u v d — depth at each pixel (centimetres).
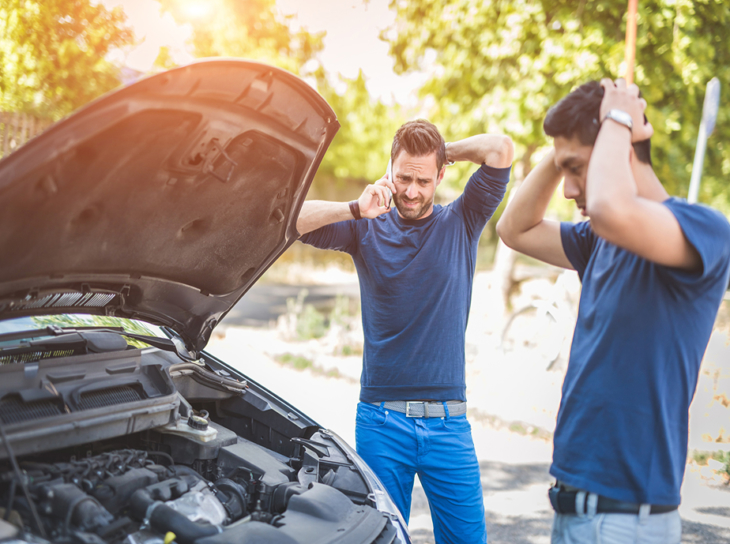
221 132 202
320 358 797
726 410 613
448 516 276
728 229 156
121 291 249
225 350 812
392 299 270
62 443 189
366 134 1716
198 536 174
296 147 226
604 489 167
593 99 162
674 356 163
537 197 205
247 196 238
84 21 725
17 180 162
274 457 249
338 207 266
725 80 794
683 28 722
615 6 734
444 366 270
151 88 172
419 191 262
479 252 2123
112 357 231
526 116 799
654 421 163
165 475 205
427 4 888
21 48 707
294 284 1647
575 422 175
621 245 151
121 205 206
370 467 266
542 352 730
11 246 187
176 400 229
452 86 898
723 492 441
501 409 618
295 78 204
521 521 387
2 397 187
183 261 253
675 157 850
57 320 244
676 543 168
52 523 169
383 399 273
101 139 173
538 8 761
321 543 183
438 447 268
